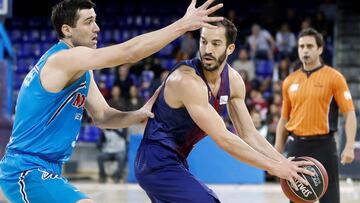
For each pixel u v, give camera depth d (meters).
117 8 28.67
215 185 17.78
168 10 28.47
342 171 18.34
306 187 6.06
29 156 5.80
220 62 6.03
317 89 8.21
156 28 27.92
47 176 5.70
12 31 28.11
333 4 26.77
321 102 8.22
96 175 20.45
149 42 5.45
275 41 25.14
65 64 5.63
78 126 6.04
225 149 5.96
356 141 18.30
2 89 14.54
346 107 8.27
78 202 5.48
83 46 5.92
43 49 27.45
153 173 6.24
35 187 5.66
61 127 5.87
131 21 28.19
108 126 6.79
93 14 6.02
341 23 26.39
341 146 16.89
